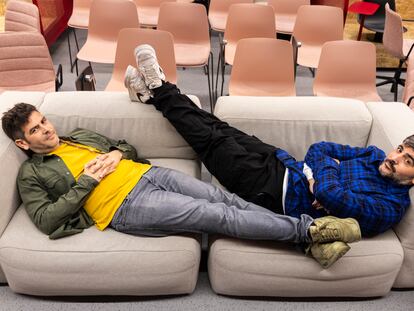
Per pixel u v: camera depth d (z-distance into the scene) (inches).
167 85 82.0
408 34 175.3
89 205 68.8
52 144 72.3
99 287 67.0
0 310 69.0
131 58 110.7
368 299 73.0
